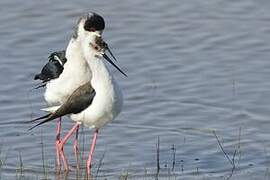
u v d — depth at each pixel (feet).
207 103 51.21
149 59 57.00
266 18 62.18
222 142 45.98
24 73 55.01
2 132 47.60
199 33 60.44
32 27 61.46
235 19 62.28
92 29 42.37
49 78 44.32
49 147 45.75
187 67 55.83
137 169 42.55
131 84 53.72
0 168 42.37
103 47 41.24
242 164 42.96
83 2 65.31
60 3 64.90
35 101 51.67
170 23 62.08
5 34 60.44
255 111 49.88
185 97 51.98
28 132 47.67
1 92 52.80
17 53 57.72
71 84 43.50
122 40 59.67
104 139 46.75
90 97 40.93
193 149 45.27
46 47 58.70
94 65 41.04
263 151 44.57
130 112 50.19
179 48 58.49
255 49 57.98
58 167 42.93
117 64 56.24
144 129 48.03
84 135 47.37
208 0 65.41
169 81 54.03
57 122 48.91
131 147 45.65
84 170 42.70
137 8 64.34
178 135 47.21
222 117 49.42
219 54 57.57
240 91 52.42
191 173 41.93
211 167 42.70
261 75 54.44
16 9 63.87
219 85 53.31
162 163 43.32
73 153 45.24
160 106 50.96
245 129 47.65
